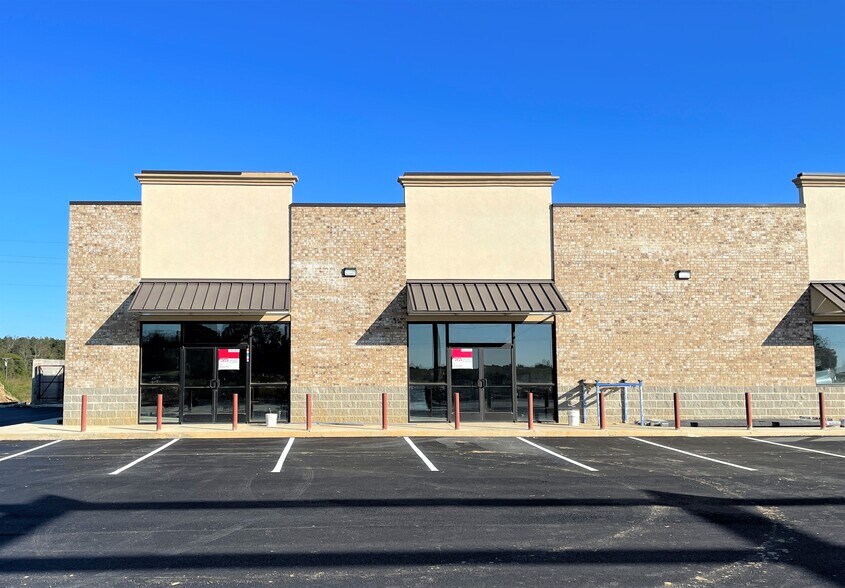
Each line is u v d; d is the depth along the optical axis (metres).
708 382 19.88
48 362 35.12
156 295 18.83
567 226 20.27
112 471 11.68
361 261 19.86
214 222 19.80
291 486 10.33
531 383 19.88
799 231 20.47
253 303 18.84
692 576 6.25
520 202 20.39
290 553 6.93
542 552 6.98
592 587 5.97
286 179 19.95
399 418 19.39
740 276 20.25
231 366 19.41
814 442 16.02
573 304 20.00
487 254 20.16
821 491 10.09
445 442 15.78
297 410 19.28
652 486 10.44
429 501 9.32
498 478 11.06
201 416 19.22
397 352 19.62
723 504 9.20
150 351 19.31
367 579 6.17
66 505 9.05
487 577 6.22
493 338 19.95
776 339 20.09
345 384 19.44
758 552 7.00
